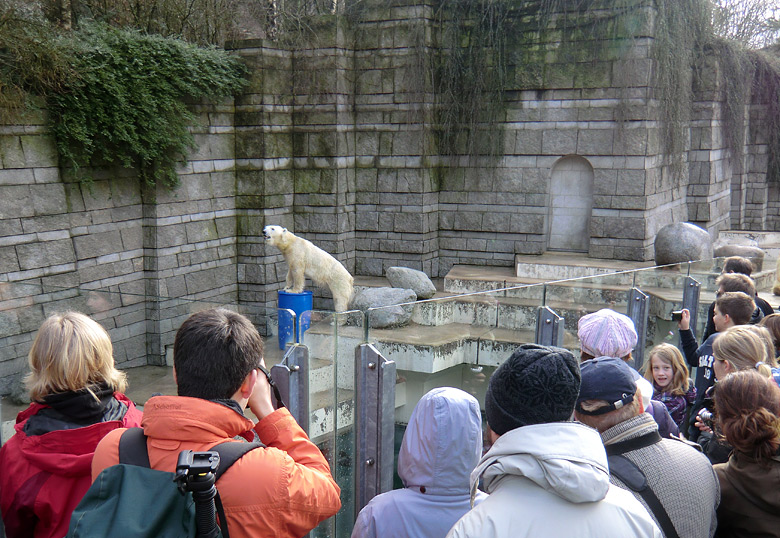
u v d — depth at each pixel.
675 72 9.95
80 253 7.58
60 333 1.99
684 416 4.07
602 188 10.02
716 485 1.96
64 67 6.79
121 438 1.58
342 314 2.94
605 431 1.98
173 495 1.43
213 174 9.39
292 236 7.63
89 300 3.40
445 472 1.98
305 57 10.06
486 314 3.73
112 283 8.05
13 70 6.68
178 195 8.80
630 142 9.76
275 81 9.83
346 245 10.62
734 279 4.70
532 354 1.60
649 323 5.34
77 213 7.52
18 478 1.90
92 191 7.59
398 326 3.22
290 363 2.72
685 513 1.85
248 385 1.69
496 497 1.53
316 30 10.00
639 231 9.91
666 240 8.69
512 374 1.57
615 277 4.76
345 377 3.00
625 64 9.59
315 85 10.09
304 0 10.14
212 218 9.43
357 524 2.08
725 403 2.11
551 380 1.54
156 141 8.09
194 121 8.75
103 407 2.04
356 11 10.23
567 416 1.56
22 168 6.86
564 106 10.05
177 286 8.88
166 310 3.09
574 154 10.15
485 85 10.31
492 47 10.20
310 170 10.31
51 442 1.91
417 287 8.43
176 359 1.64
